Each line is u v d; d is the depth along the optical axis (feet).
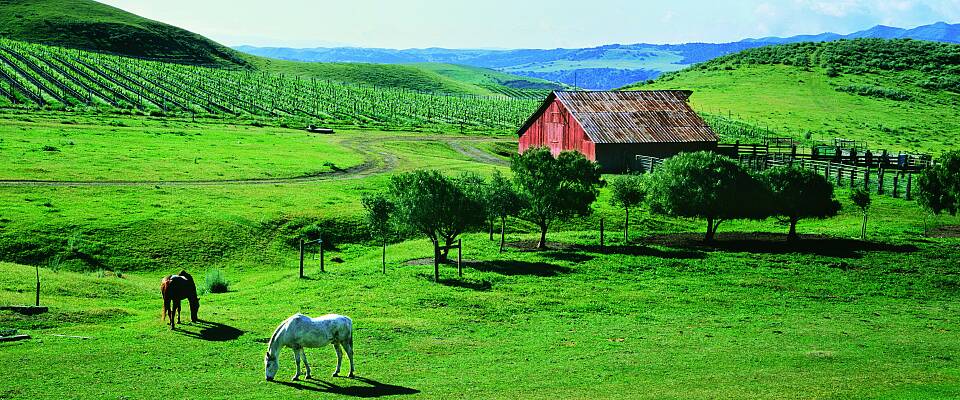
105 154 270.67
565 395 68.74
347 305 112.47
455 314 108.47
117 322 99.96
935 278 140.97
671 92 330.75
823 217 177.58
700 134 308.60
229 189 226.79
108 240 166.20
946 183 182.60
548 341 93.86
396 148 364.58
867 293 129.90
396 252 171.73
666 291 128.57
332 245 186.09
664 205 176.04
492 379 75.31
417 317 105.91
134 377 74.08
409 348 89.15
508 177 273.54
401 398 67.87
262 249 175.32
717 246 172.55
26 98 466.29
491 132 495.41
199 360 81.25
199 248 169.17
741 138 434.71
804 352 87.81
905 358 85.20
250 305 113.39
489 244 175.32
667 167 179.32
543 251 165.89
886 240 179.32
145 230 173.78
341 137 404.16
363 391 70.44
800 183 174.19
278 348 73.87
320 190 235.61
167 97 556.10
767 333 99.55
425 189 146.82
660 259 155.84
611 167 297.94
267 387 71.31
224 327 96.73
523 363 82.58
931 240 179.32
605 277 139.13
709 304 119.65
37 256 155.74
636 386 72.23
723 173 172.45
